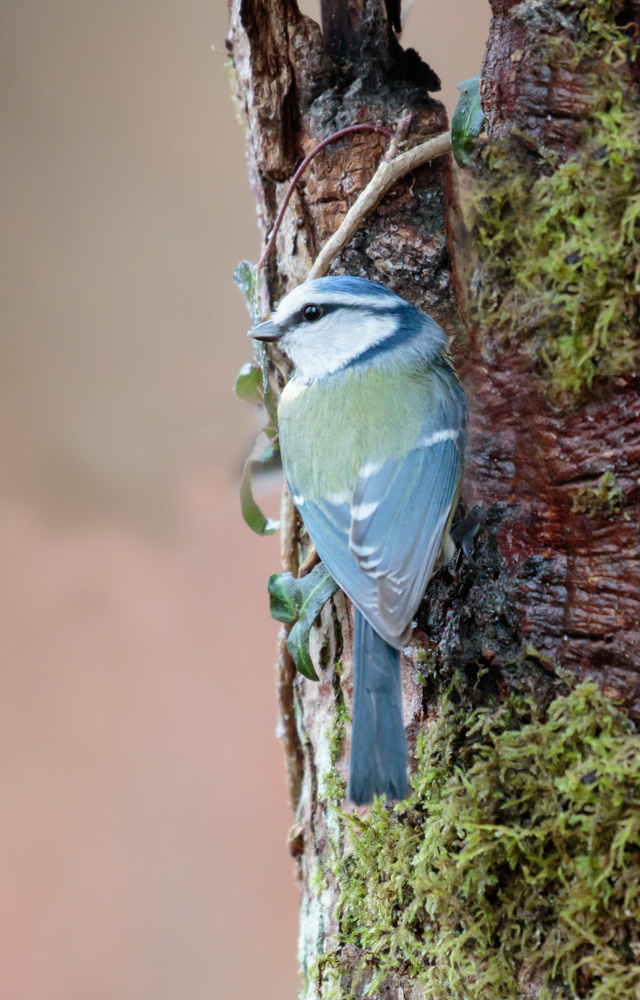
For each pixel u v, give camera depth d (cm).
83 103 372
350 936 298
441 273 299
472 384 298
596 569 295
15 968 317
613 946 294
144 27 368
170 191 370
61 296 367
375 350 298
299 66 300
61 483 355
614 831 294
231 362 362
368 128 299
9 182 370
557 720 295
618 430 295
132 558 358
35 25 369
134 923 325
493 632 296
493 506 296
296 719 301
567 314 295
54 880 330
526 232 296
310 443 298
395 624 296
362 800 295
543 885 294
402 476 297
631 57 295
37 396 357
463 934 295
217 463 339
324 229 300
